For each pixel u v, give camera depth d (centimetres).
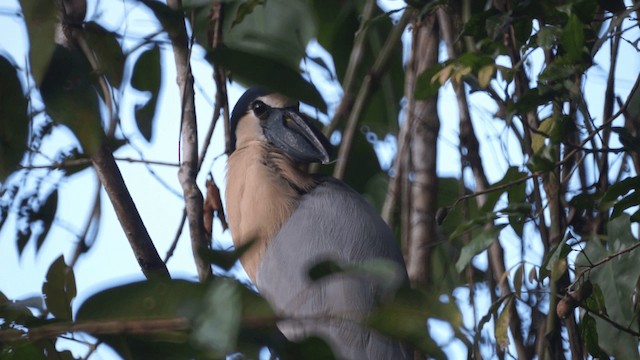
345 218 787
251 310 348
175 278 351
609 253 620
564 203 698
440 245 852
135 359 378
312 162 869
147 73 692
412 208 809
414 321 358
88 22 593
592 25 710
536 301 733
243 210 834
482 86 638
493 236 655
